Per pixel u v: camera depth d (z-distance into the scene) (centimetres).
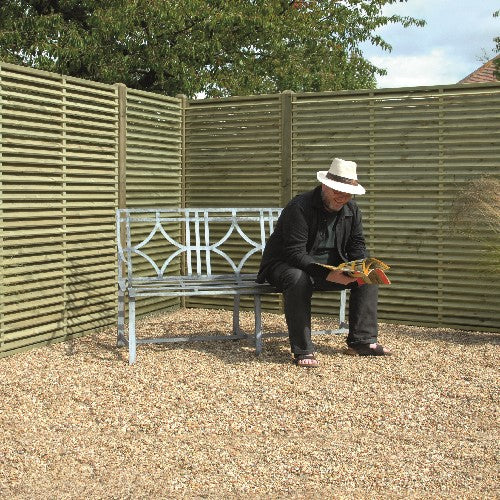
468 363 515
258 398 435
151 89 1427
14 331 551
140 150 682
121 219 576
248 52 1527
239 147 729
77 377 480
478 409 416
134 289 524
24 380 474
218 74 1429
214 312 735
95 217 629
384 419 401
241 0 1394
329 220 529
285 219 524
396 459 346
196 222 600
